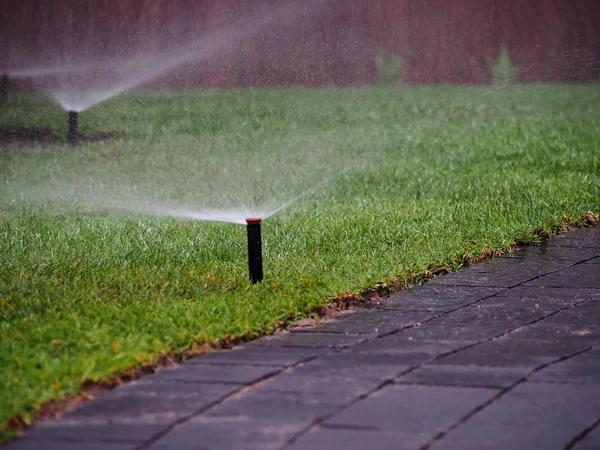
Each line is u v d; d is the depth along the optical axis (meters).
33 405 5.10
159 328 6.61
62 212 11.98
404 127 20.22
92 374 5.62
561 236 10.47
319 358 6.21
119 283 8.05
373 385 5.61
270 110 22.27
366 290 7.98
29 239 10.05
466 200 12.38
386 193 13.18
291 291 7.82
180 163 16.42
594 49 26.23
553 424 4.98
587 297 7.91
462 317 7.32
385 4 25.81
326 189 13.70
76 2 24.00
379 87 25.50
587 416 5.11
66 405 5.25
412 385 5.61
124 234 10.24
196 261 9.00
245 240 9.85
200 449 4.66
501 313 7.43
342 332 6.91
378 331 6.93
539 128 19.09
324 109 22.61
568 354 6.27
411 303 7.78
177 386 5.61
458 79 26.12
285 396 5.42
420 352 6.34
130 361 5.87
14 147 17.88
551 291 8.13
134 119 20.92
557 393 5.47
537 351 6.35
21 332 6.58
